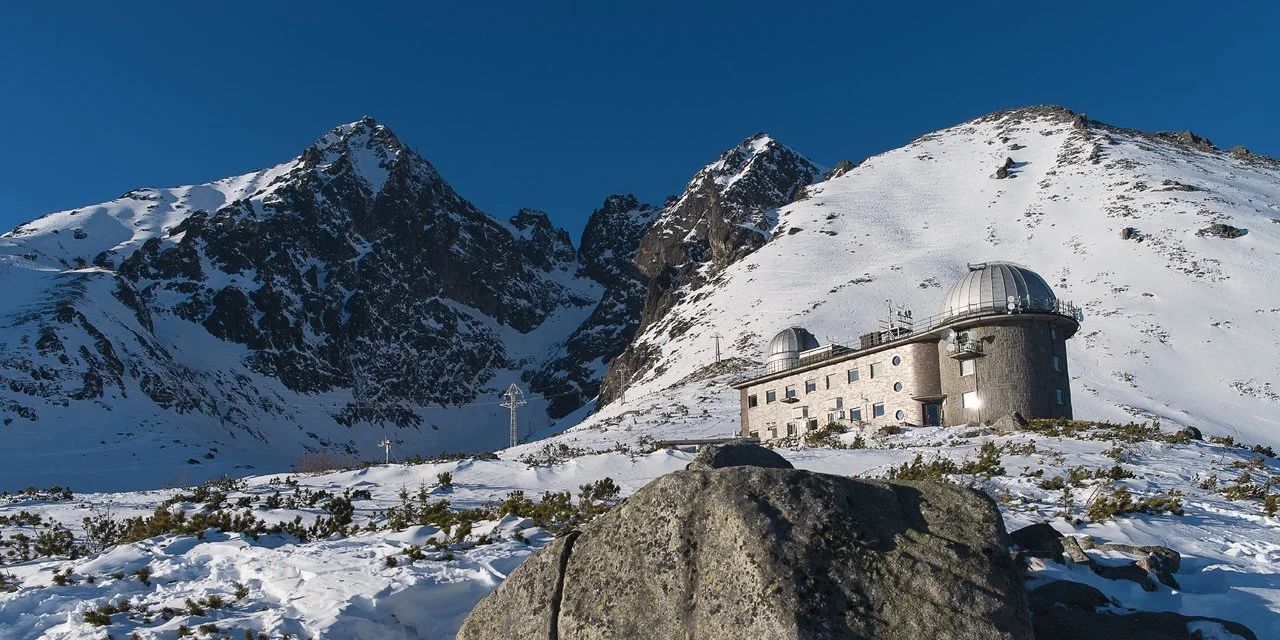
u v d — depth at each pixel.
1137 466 27.39
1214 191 138.38
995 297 46.25
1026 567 10.55
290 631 9.37
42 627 10.12
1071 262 118.75
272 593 11.16
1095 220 134.25
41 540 19.28
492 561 12.41
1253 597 10.39
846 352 56.00
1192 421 66.19
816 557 6.35
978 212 157.62
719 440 54.47
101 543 19.25
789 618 5.97
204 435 148.25
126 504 28.70
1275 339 84.81
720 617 6.26
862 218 164.38
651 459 31.56
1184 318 92.25
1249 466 28.80
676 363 120.75
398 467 34.25
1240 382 76.12
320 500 25.95
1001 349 45.06
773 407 60.75
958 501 6.98
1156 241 117.38
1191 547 15.02
